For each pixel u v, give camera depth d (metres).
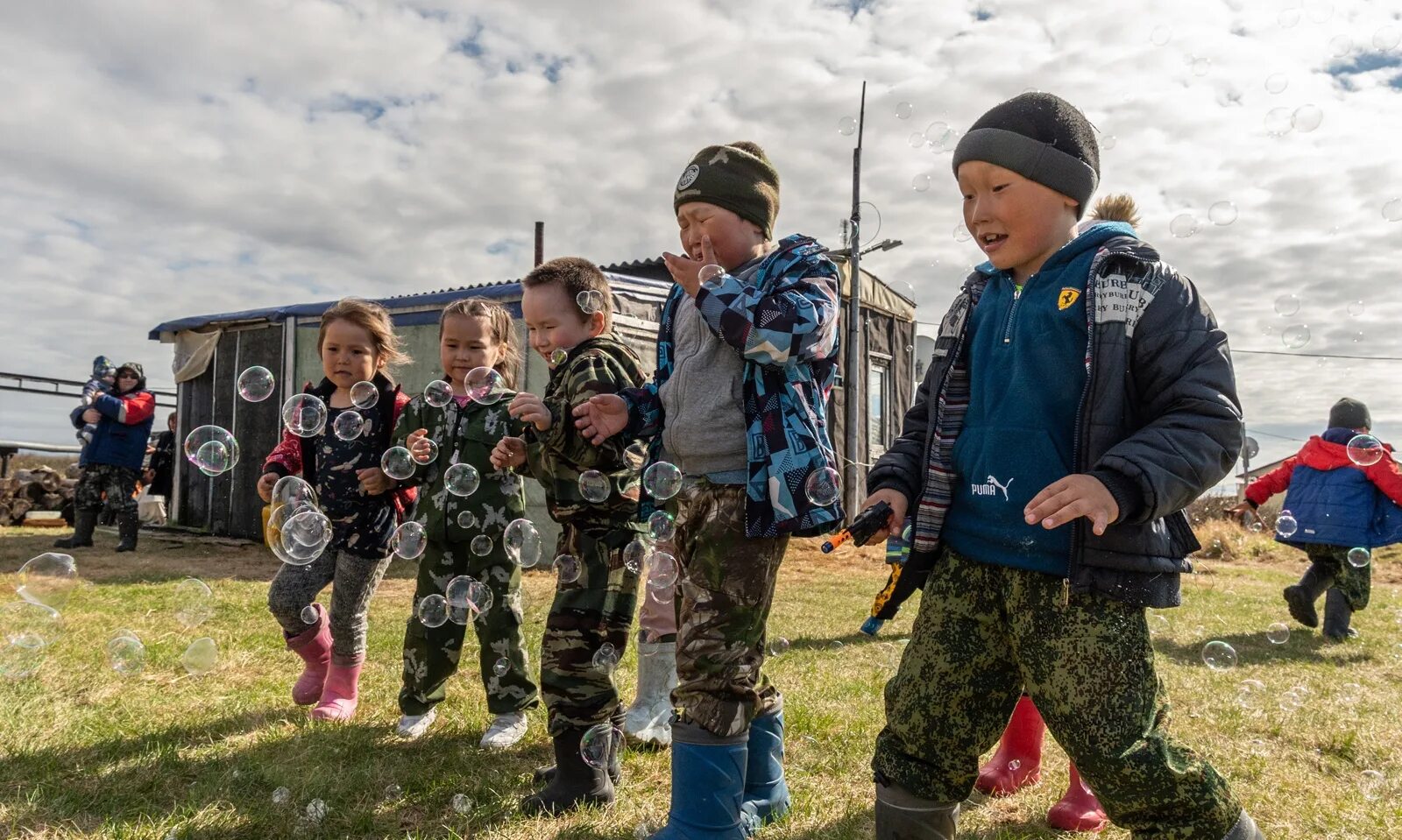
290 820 1.96
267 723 2.66
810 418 1.77
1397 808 2.18
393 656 3.61
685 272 1.72
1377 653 4.32
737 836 1.73
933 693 1.55
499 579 2.59
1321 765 2.54
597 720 2.11
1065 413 1.48
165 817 1.94
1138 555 1.37
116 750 2.35
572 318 2.32
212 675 3.18
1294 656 4.20
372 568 2.79
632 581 2.22
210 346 9.57
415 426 2.74
